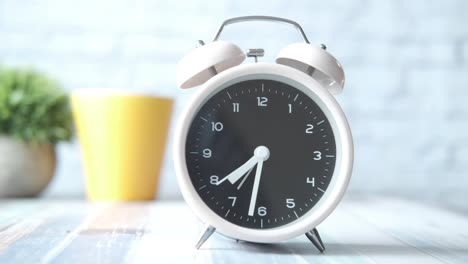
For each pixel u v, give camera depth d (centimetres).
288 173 44
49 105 71
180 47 82
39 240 45
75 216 57
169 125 73
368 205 70
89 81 81
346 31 83
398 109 84
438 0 85
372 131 83
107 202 69
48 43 81
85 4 81
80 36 81
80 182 81
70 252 41
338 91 46
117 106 69
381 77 84
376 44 84
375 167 83
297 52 43
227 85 44
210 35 82
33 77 72
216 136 44
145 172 71
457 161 84
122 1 82
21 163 70
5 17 80
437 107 84
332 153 44
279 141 44
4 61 80
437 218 60
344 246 45
